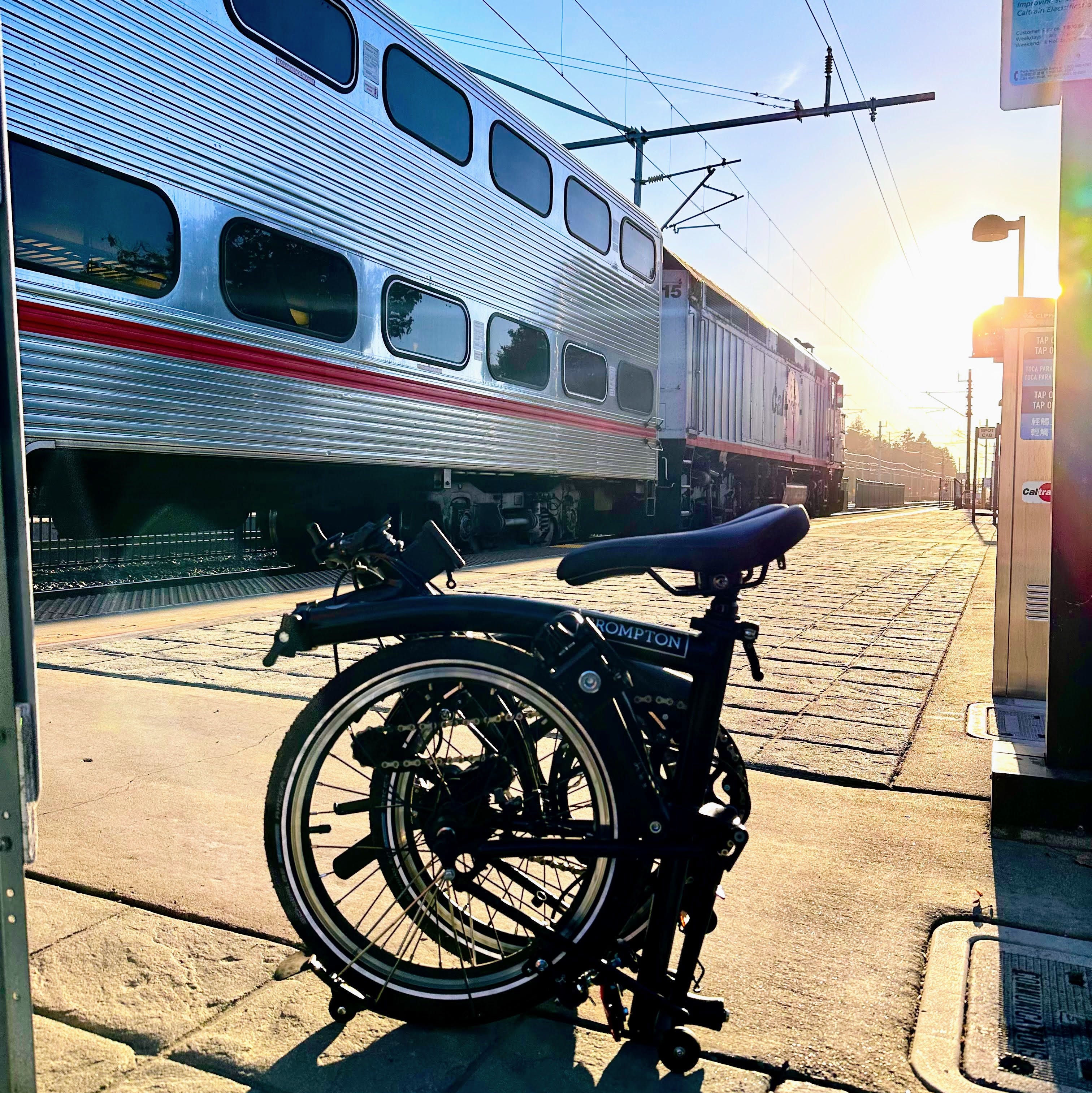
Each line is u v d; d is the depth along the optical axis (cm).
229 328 730
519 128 1155
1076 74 274
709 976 198
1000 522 436
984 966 201
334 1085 163
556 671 173
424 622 178
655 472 1639
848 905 232
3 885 144
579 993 174
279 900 179
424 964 198
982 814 296
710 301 1875
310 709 179
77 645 555
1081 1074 165
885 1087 163
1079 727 278
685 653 176
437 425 999
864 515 3584
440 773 185
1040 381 429
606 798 173
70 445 607
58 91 589
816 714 416
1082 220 269
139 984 193
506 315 1135
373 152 888
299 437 805
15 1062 147
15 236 568
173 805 296
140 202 651
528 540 1419
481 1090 162
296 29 791
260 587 873
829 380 3091
